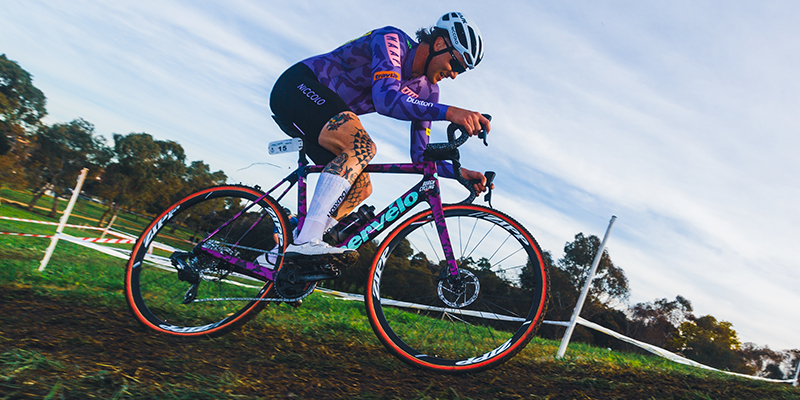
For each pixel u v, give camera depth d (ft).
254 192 7.23
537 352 10.73
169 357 5.11
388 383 5.41
